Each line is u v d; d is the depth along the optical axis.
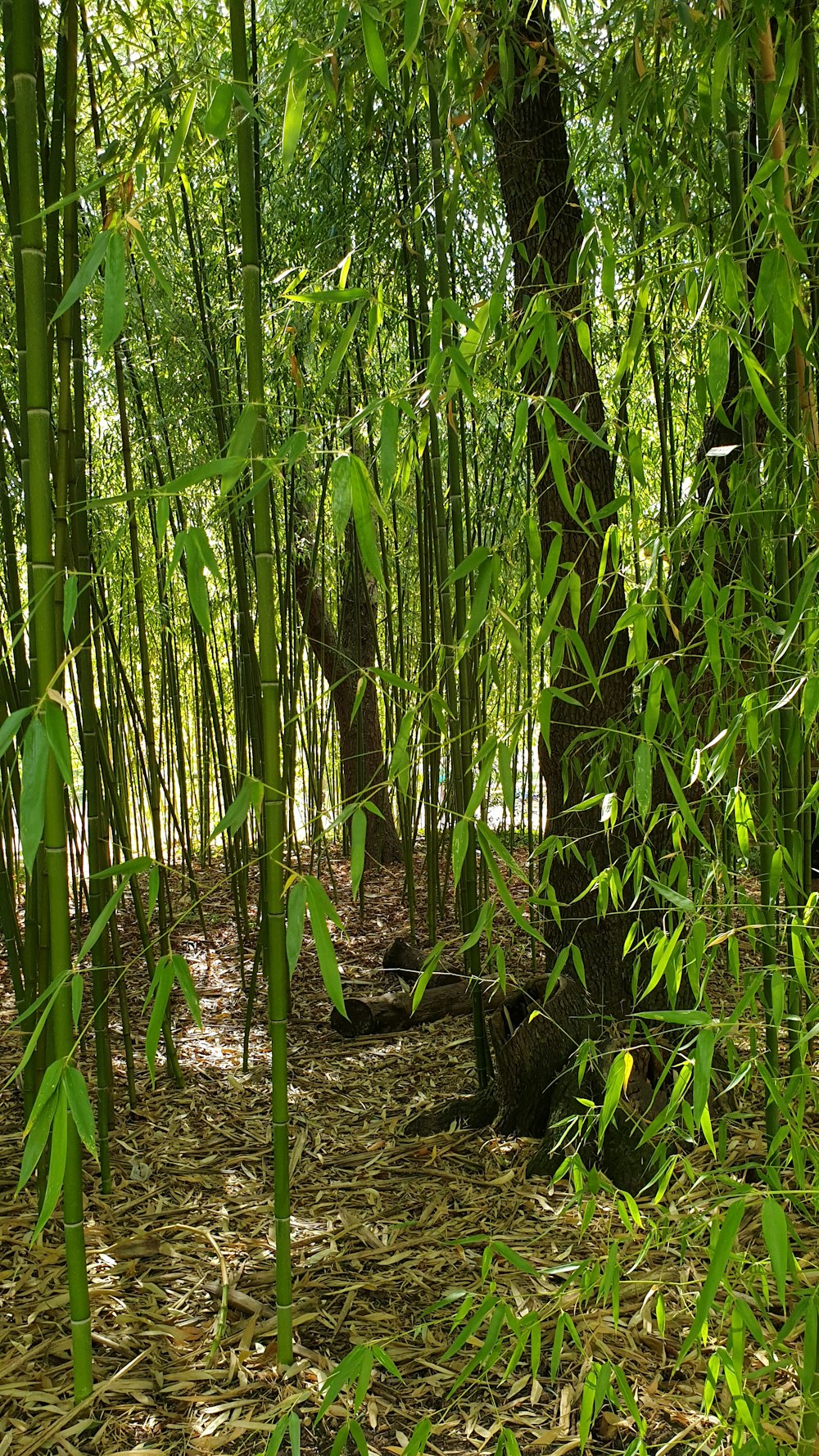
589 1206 1.16
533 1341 1.09
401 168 3.03
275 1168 1.52
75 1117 1.11
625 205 2.29
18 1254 1.90
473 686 2.55
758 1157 2.10
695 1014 0.98
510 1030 2.47
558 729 2.39
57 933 1.23
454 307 1.06
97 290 2.55
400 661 4.32
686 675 2.20
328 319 2.34
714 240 1.76
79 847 3.09
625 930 2.36
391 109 2.35
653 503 3.23
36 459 1.20
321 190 2.95
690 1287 1.67
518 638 1.20
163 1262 1.90
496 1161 2.26
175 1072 2.79
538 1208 2.05
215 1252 1.94
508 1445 1.02
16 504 2.84
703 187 2.04
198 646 4.41
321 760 4.86
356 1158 2.35
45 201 1.85
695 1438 1.39
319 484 3.97
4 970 3.78
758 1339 0.98
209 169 3.02
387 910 4.67
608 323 2.81
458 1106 2.52
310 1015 3.41
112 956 2.57
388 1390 1.56
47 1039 2.03
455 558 2.53
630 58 1.54
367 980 3.71
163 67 2.04
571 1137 2.19
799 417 1.41
